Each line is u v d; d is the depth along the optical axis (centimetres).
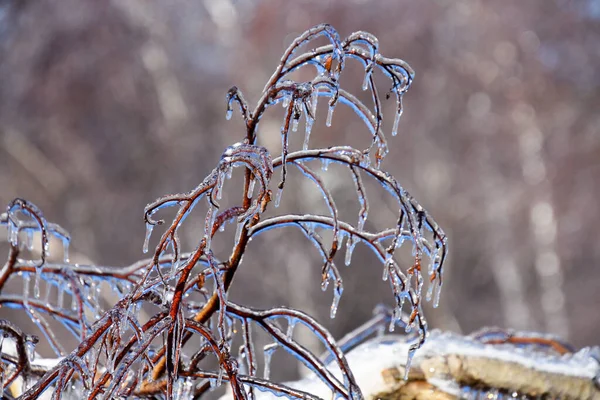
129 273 396
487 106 2984
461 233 2859
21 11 2816
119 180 2747
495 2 3012
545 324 2723
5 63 2769
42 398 340
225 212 298
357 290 2362
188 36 2984
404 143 2855
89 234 2628
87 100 2789
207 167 2839
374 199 2420
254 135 303
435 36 2975
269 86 299
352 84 2488
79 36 2833
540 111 2989
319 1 2912
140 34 2875
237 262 310
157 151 2786
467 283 2831
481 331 473
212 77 2958
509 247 2750
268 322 311
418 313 299
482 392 360
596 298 2758
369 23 2938
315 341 2167
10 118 2709
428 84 2947
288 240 2400
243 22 3011
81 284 392
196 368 309
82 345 278
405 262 2264
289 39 2905
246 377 297
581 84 3012
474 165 2930
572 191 2880
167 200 274
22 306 399
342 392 296
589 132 2947
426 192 2833
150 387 313
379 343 386
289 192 2425
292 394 294
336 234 307
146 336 288
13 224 372
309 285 2352
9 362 360
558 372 367
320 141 2488
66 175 2698
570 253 2834
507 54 3020
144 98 2844
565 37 3034
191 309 361
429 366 358
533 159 2883
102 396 269
